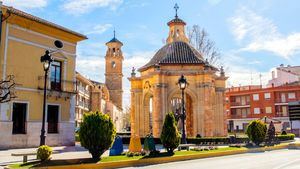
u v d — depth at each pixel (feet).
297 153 73.36
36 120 81.15
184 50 112.47
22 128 78.69
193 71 103.35
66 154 63.21
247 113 232.73
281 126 211.20
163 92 101.81
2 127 73.10
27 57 80.28
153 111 102.17
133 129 113.60
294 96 213.46
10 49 76.64
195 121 102.22
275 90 218.59
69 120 89.30
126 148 82.12
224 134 110.73
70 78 90.89
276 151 81.00
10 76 68.90
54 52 86.48
